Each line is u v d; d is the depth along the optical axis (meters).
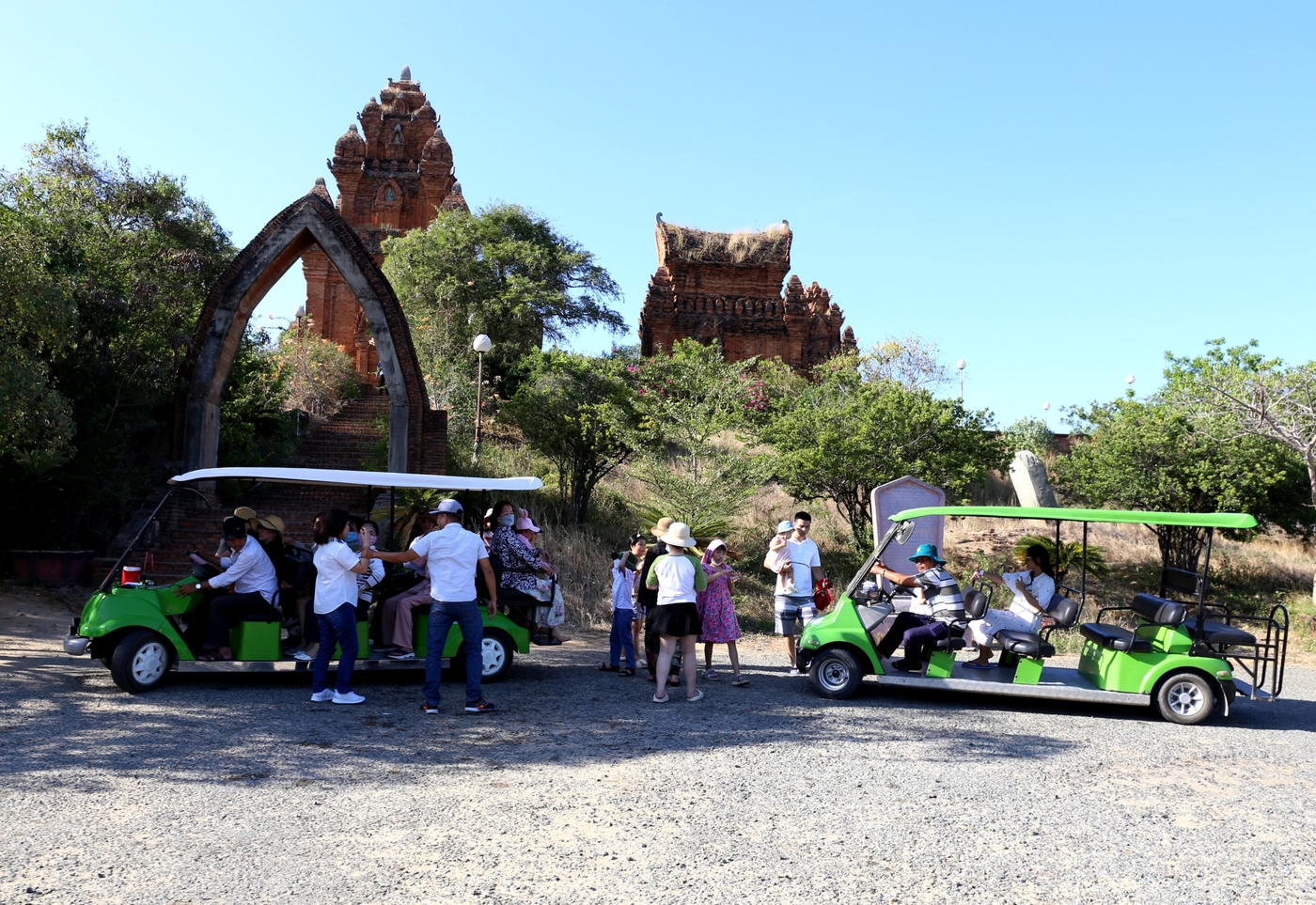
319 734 6.55
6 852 4.12
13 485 13.07
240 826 4.58
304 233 17.22
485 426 25.56
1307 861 4.49
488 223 34.03
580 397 18.98
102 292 14.65
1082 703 8.90
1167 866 4.36
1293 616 16.61
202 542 14.95
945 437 18.83
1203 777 6.07
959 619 8.48
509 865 4.18
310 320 39.94
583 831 4.66
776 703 8.27
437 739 6.55
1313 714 8.70
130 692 7.82
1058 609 8.38
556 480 20.70
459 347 30.55
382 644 8.98
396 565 9.51
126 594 8.03
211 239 19.95
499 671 9.12
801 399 23.14
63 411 12.11
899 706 8.33
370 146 45.66
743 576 17.34
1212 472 18.59
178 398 16.41
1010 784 5.72
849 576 17.95
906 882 4.07
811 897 3.89
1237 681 8.20
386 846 4.38
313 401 28.64
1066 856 4.46
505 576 9.28
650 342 41.88
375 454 19.91
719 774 5.75
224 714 7.10
